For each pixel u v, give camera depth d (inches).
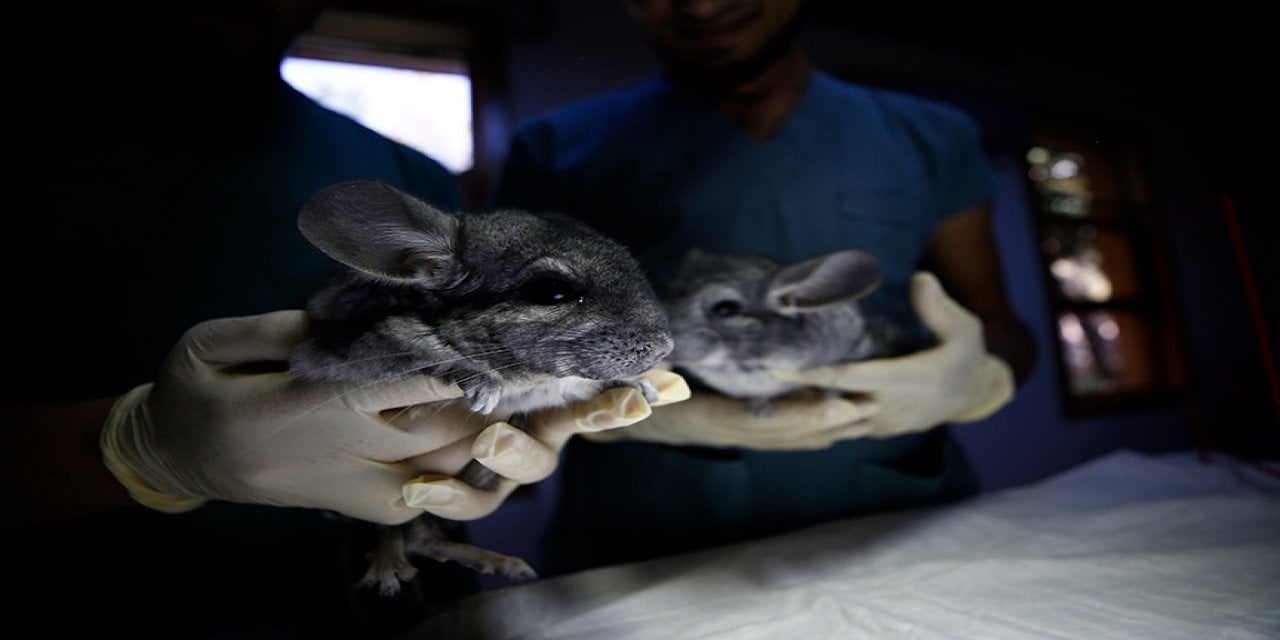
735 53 12.8
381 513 7.5
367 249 6.6
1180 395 36.3
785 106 14.4
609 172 14.5
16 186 10.3
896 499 14.1
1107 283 38.8
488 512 7.9
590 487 14.3
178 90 11.3
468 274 7.2
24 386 10.1
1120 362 39.2
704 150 14.2
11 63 10.5
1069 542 10.4
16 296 10.1
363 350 6.6
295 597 11.4
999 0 27.5
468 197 21.5
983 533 11.3
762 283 11.5
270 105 12.3
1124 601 8.0
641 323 7.1
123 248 10.8
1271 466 14.3
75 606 10.3
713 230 14.0
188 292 11.1
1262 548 9.2
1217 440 36.8
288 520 11.4
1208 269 37.5
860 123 14.7
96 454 8.0
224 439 7.0
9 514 7.9
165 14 10.1
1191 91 34.1
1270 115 31.0
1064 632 7.4
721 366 11.3
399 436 7.1
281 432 6.9
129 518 10.5
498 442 6.9
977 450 30.9
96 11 10.2
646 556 13.6
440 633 8.7
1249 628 7.1
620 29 23.6
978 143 15.6
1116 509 11.9
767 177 14.0
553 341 6.9
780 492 13.8
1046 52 32.3
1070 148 36.0
